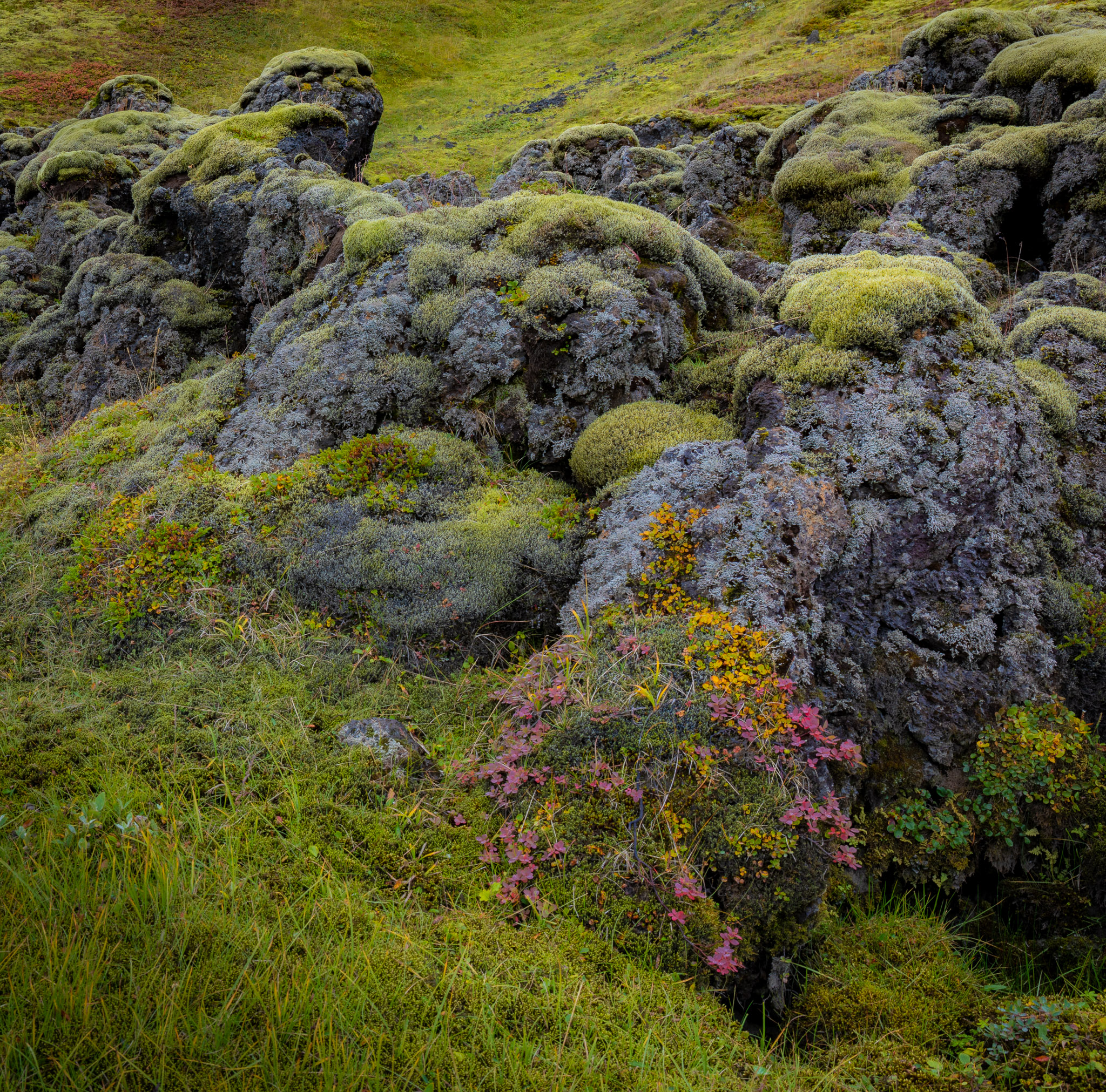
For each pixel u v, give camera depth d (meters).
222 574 5.05
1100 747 4.28
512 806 3.60
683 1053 2.69
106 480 6.17
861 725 4.15
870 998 3.20
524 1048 2.57
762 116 15.55
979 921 3.94
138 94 16.39
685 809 3.45
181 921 2.77
